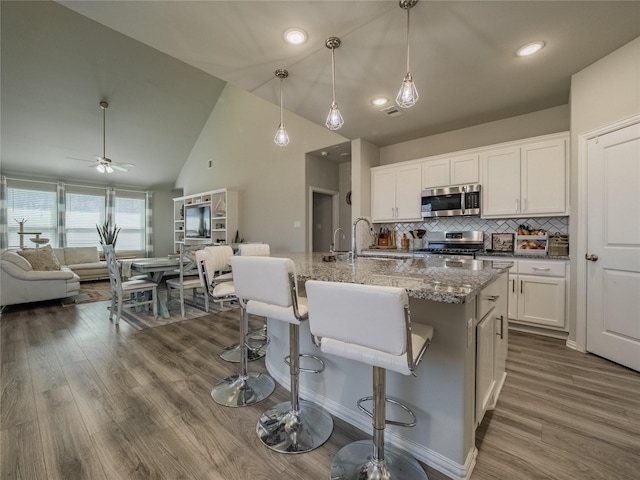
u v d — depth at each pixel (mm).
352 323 1041
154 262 3900
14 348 2777
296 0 1776
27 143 6004
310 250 5473
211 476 1309
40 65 4805
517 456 1408
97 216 7914
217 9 1837
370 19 1942
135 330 3309
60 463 1375
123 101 5945
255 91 2914
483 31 2068
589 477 1282
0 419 1702
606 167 2408
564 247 3078
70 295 4570
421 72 2588
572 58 2402
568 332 2834
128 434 1580
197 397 1940
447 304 1321
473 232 3791
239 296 1633
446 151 4113
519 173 3266
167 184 8938
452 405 1314
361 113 3455
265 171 6156
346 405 1698
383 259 2582
